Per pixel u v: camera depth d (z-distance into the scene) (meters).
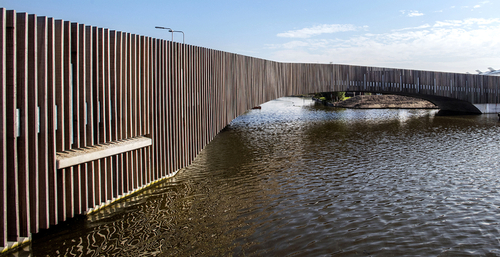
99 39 7.89
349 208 9.15
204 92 13.32
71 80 7.02
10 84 5.80
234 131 24.83
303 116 38.19
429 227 7.98
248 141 20.05
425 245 7.11
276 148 17.70
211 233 7.51
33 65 6.07
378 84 32.28
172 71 10.73
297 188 10.81
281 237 7.40
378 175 12.39
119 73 8.51
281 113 42.97
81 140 7.51
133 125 9.16
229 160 14.69
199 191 10.28
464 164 14.06
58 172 6.83
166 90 10.40
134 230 7.50
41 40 6.22
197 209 8.87
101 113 8.04
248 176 12.10
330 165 13.90
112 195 8.56
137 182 9.47
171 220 8.12
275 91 24.14
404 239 7.37
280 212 8.81
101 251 6.55
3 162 5.74
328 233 7.62
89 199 7.89
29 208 6.33
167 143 10.66
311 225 8.04
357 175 12.38
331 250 6.86
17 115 5.94
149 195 9.59
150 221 7.99
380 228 7.91
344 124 29.39
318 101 76.00
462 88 36.62
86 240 6.96
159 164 10.41
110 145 8.16
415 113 41.19
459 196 10.12
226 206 9.16
